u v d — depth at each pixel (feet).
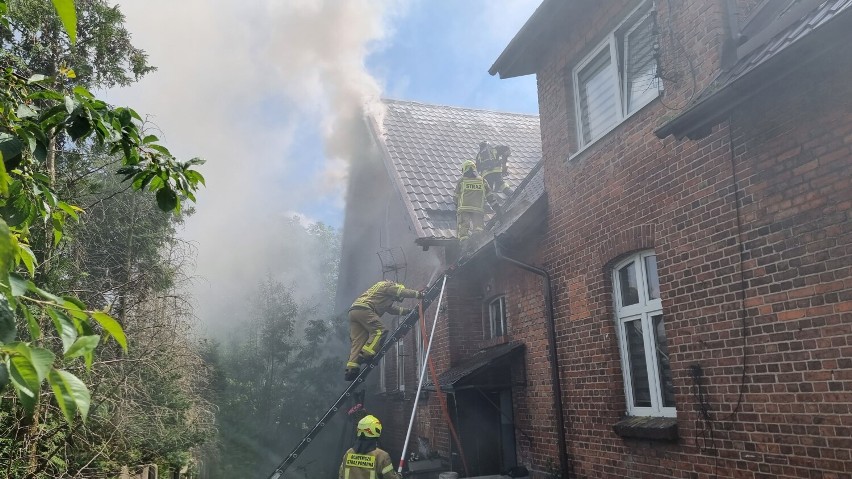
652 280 19.11
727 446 14.88
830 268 12.62
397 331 26.78
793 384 13.25
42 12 19.74
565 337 22.54
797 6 14.14
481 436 26.08
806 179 13.28
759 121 14.56
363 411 23.48
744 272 14.74
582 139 23.41
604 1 21.86
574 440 21.62
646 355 18.94
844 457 12.08
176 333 24.17
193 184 8.94
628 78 21.22
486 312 30.71
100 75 23.66
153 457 24.07
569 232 22.72
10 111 7.30
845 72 12.44
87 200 23.81
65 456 17.81
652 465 17.58
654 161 18.28
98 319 4.50
